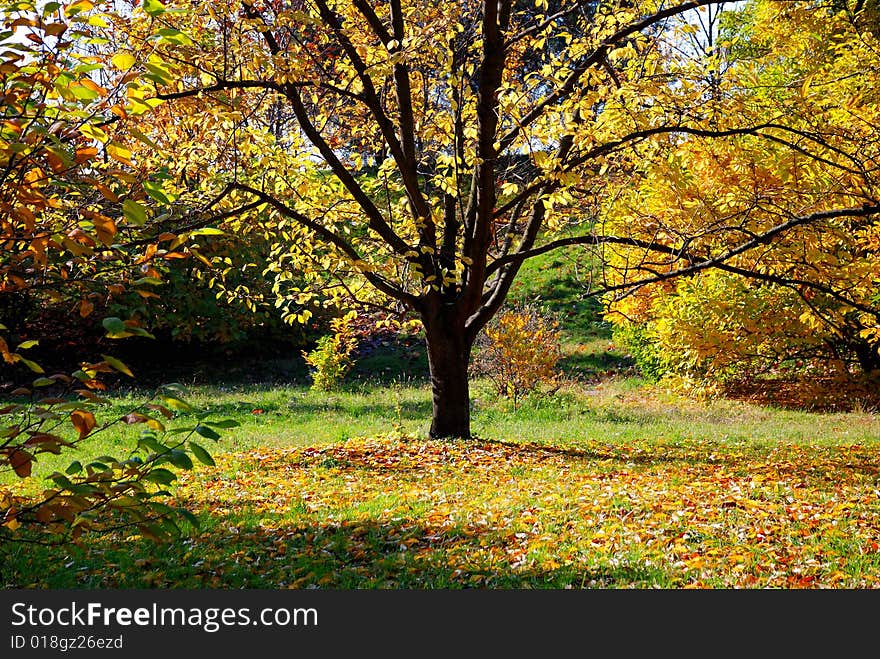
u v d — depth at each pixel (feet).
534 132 25.20
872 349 47.57
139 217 8.45
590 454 32.17
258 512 22.30
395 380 59.98
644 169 29.04
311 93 30.99
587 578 16.35
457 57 31.58
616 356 65.16
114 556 18.22
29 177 8.90
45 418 8.05
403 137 31.09
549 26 27.73
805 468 27.94
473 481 26.40
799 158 27.40
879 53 28.78
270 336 64.54
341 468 29.35
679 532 19.27
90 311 9.64
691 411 47.93
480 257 31.99
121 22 18.71
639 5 29.53
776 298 47.44
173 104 25.98
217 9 23.63
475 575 16.46
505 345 49.78
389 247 34.45
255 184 31.65
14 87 8.26
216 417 42.60
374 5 33.27
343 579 16.56
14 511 8.66
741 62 27.48
